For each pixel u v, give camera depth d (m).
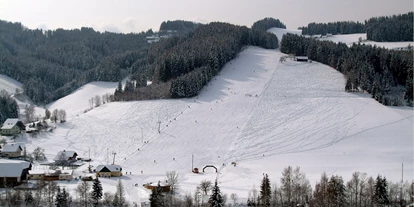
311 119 191.00
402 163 138.25
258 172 143.25
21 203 103.19
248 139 175.00
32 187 115.94
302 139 173.50
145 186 123.50
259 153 163.62
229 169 147.88
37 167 140.38
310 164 150.75
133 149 169.25
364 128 180.75
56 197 101.75
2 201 103.00
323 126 183.88
